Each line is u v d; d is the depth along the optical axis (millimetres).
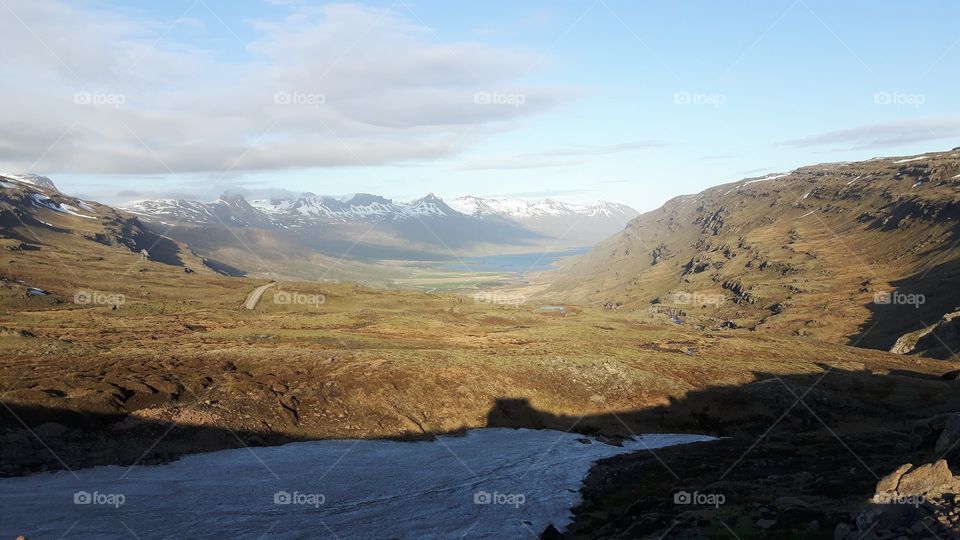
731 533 30000
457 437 70562
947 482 26250
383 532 38000
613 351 118500
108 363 70375
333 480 48562
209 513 37781
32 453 46031
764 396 94438
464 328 159000
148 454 50625
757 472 50656
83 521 33938
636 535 33781
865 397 101062
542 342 133875
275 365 78125
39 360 70000
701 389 96500
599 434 78188
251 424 60875
